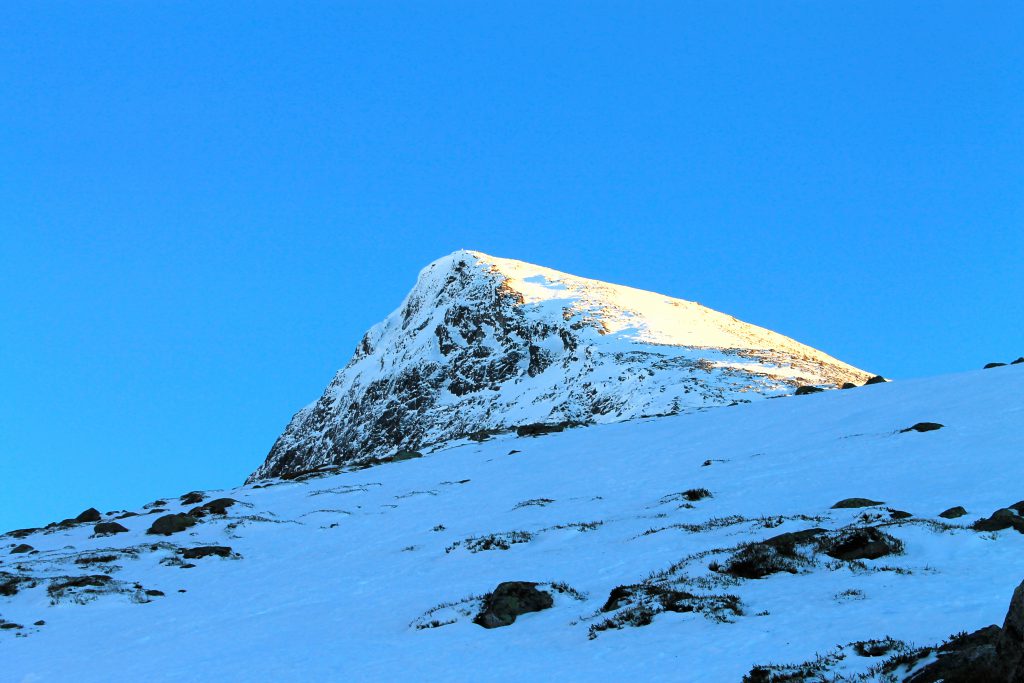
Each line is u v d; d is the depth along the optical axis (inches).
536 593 1414.9
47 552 2455.7
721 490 2182.6
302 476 3850.9
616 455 2967.5
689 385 5221.5
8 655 1503.4
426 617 1455.5
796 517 1678.2
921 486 1856.5
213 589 1952.5
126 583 1990.7
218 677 1253.1
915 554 1331.2
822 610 1145.4
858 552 1349.7
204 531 2546.8
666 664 1023.6
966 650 805.2
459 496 2709.2
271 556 2272.4
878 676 860.6
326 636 1448.1
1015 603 748.0
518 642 1250.0
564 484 2635.3
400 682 1122.7
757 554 1386.6
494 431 4394.7
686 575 1414.9
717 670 970.1
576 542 1889.8
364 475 3452.3
